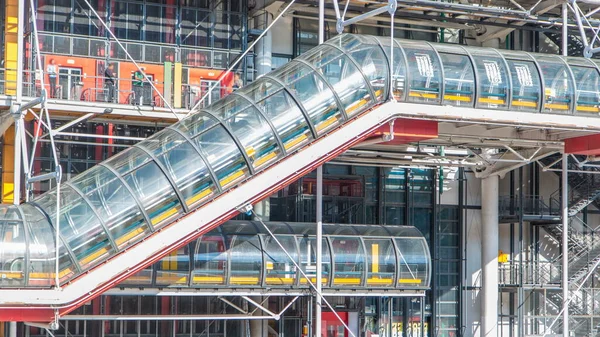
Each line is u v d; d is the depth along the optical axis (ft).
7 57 109.50
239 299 119.24
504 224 141.28
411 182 135.95
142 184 92.84
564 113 107.24
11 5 110.11
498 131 111.86
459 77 103.19
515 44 140.26
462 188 138.41
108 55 112.78
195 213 93.56
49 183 114.42
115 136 109.81
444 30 136.67
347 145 98.94
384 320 132.67
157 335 116.57
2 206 91.91
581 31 110.83
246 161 95.50
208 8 119.03
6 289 86.74
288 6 110.63
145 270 104.06
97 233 90.22
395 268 114.62
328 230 114.83
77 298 88.69
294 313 124.67
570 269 139.95
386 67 100.83
